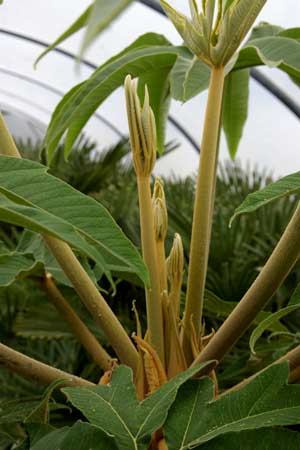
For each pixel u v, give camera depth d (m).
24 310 1.32
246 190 2.00
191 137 4.39
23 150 3.03
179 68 0.70
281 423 0.39
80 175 2.44
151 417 0.42
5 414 0.60
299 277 1.15
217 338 0.51
